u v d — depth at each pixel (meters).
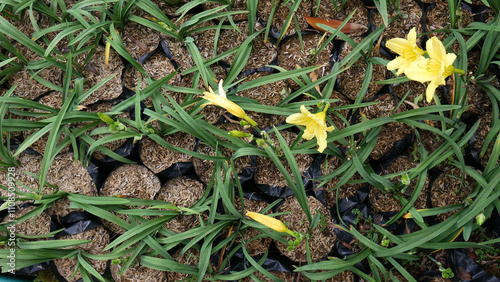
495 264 1.30
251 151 1.26
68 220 1.33
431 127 1.25
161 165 1.33
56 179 1.32
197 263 1.35
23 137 1.35
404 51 1.15
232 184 1.29
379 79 1.34
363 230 1.34
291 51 1.35
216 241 1.35
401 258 1.31
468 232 1.24
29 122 1.27
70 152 1.34
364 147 1.29
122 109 1.27
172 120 1.26
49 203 1.31
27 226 1.34
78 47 1.29
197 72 1.31
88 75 1.33
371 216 1.35
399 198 1.29
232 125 1.34
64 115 1.25
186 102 1.29
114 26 1.32
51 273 1.42
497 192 1.23
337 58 1.34
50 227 1.34
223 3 1.34
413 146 1.34
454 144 1.24
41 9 1.31
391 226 1.33
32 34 1.34
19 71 1.33
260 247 1.36
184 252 1.29
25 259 1.29
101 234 1.35
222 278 1.31
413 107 1.33
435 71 1.11
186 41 1.30
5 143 1.35
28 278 1.43
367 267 1.36
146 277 1.35
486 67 1.27
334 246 1.36
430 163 1.27
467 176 1.31
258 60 1.34
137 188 1.33
